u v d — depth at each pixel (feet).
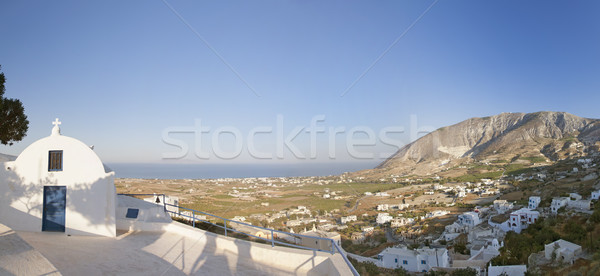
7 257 13.98
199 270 25.88
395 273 94.99
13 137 48.73
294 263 26.63
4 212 36.50
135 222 40.88
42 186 36.86
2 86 41.39
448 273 103.40
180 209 72.90
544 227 135.13
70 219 36.40
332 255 25.62
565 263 92.68
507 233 149.18
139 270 25.39
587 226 118.73
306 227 88.53
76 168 37.06
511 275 97.14
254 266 27.07
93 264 26.21
